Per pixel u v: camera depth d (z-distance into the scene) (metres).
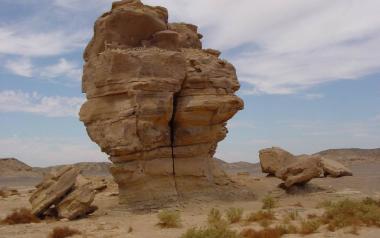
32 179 88.75
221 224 17.61
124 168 23.77
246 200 26.75
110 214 22.84
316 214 20.34
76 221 21.11
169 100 24.44
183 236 14.77
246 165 135.88
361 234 15.85
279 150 35.28
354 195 28.02
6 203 29.61
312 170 29.23
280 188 30.34
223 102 25.81
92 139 25.14
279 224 18.09
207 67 26.25
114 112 24.20
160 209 23.66
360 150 111.25
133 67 23.91
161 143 25.03
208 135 26.39
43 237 16.94
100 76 24.56
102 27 25.67
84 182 22.81
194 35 31.00
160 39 26.45
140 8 26.20
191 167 26.02
